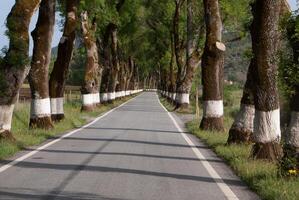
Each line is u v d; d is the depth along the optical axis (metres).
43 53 23.16
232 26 44.44
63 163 14.15
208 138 21.16
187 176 12.59
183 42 53.97
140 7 57.06
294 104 11.83
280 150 14.62
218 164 14.71
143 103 65.88
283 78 11.79
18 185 10.93
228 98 62.44
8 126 17.83
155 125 29.25
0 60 17.67
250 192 10.74
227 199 10.01
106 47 52.94
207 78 25.39
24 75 17.97
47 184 11.12
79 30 44.00
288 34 11.76
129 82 101.50
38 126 23.16
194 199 9.95
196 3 46.47
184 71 52.50
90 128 26.25
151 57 95.50
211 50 25.25
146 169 13.48
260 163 13.55
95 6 38.91
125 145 18.88
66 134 22.67
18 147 17.00
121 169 13.34
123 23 57.75
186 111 44.62
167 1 58.28
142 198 9.93
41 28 23.19
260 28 14.59
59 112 27.84
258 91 14.83
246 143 18.36
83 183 11.32
